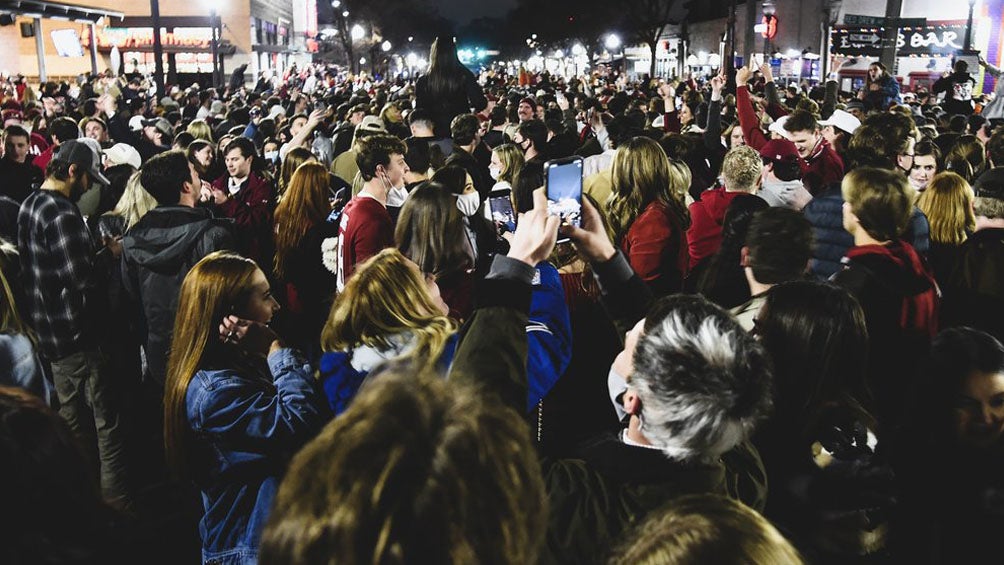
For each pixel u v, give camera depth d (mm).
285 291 6156
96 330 5164
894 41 19812
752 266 3516
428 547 1144
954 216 5109
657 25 53688
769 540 1365
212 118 15320
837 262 4762
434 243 4172
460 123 8633
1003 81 13469
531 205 4152
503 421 1287
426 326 3012
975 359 2619
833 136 8062
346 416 1249
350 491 1146
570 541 1907
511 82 38688
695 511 1432
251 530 3096
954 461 2619
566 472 1998
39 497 1391
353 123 11938
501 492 1208
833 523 2514
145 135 11156
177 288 4898
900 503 2645
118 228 5625
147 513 5137
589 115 12641
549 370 2748
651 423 1915
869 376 3789
